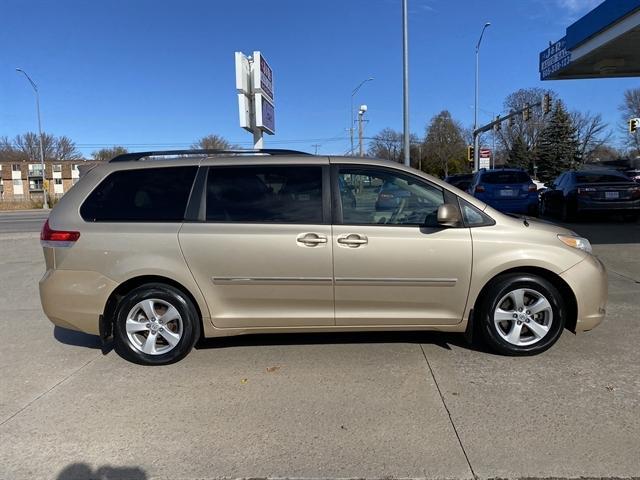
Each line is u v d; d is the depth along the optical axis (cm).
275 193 443
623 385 390
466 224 438
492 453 304
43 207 5162
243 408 367
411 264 431
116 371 440
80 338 537
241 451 313
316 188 442
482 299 448
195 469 296
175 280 434
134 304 442
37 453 314
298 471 292
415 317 441
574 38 1177
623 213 1395
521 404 363
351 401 374
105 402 381
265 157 454
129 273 432
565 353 456
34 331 564
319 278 432
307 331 448
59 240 438
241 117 1120
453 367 430
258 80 1157
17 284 823
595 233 1187
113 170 455
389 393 385
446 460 298
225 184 446
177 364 449
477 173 1691
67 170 9281
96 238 435
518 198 1539
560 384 394
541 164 7044
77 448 319
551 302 440
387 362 444
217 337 483
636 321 542
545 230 448
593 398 370
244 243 430
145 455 311
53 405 378
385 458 302
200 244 431
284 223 434
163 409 368
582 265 441
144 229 435
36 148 10581
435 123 7806
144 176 452
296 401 376
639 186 1348
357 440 322
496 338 445
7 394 399
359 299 437
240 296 437
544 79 1491
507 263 433
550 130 6981
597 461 294
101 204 446
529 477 281
